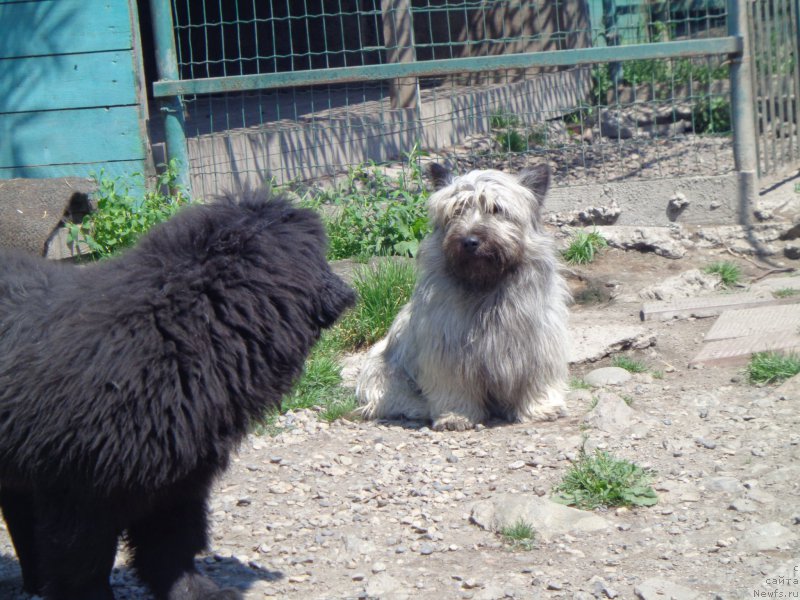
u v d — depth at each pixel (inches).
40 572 62.6
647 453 86.9
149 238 60.0
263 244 58.2
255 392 58.4
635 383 100.0
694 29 197.5
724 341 105.2
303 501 85.1
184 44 219.3
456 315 94.7
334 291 60.7
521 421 95.7
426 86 185.5
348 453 92.1
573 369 105.0
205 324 56.4
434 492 84.7
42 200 122.2
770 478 81.1
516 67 131.2
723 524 75.0
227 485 87.7
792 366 95.9
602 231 133.7
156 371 54.9
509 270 93.5
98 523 58.9
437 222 95.7
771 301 113.1
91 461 55.5
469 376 94.6
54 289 61.1
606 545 73.8
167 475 57.3
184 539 64.6
